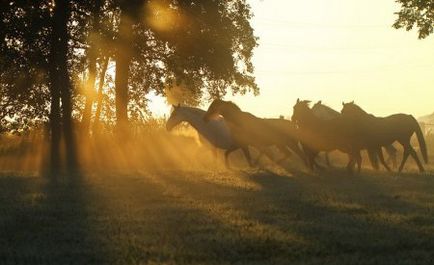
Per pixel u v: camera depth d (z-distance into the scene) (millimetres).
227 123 23172
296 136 22312
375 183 16953
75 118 35531
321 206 12312
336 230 9742
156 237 9195
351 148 20188
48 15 25375
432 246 8750
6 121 34531
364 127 20156
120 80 31453
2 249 8477
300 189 15367
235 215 11148
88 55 27266
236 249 8453
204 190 15047
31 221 10570
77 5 26344
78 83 34000
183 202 12938
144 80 33875
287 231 9664
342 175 19438
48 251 8320
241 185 16281
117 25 27812
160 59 32219
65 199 13375
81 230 9750
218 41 31797
